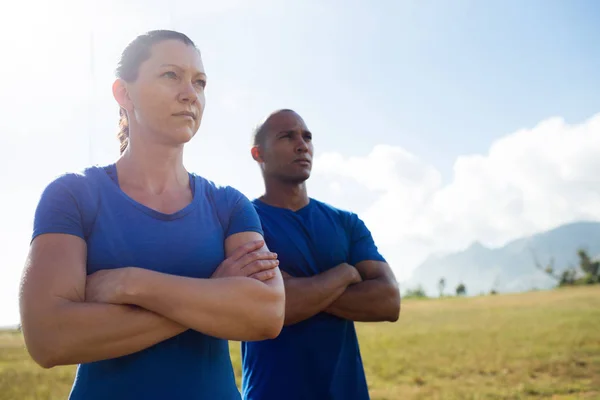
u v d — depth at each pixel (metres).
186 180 1.31
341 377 2.03
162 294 1.09
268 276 1.21
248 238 1.30
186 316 1.10
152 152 1.23
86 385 1.13
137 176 1.24
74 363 1.08
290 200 2.23
